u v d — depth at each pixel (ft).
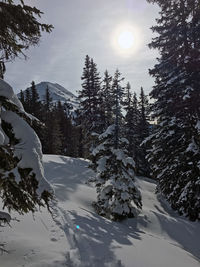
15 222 23.99
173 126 46.60
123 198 40.52
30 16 15.28
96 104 81.20
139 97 118.83
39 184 12.16
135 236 29.43
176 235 35.32
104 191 44.04
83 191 52.65
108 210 42.22
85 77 85.71
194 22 43.04
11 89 13.92
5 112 13.61
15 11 14.48
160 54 49.24
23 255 17.07
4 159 11.10
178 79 44.45
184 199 38.75
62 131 151.64
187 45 43.39
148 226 38.47
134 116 114.11
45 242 20.30
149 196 62.80
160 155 49.08
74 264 16.78
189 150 38.93
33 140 13.00
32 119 14.85
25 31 15.67
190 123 41.83
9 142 12.44
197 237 34.30
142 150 112.27
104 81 81.15
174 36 45.27
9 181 11.93
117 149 44.34
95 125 76.28
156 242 28.43
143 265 18.66
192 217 40.19
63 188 50.90
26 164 12.06
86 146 81.56
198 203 38.47
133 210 42.52
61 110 163.32
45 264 15.97
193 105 40.63
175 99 44.29
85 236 23.57
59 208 34.14
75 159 92.79
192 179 39.37
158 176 47.85
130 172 44.32
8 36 15.16
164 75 49.24
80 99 86.63
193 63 40.83
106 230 28.50
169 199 44.57
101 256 19.02
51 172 65.72
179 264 20.93
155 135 49.98
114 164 44.47
